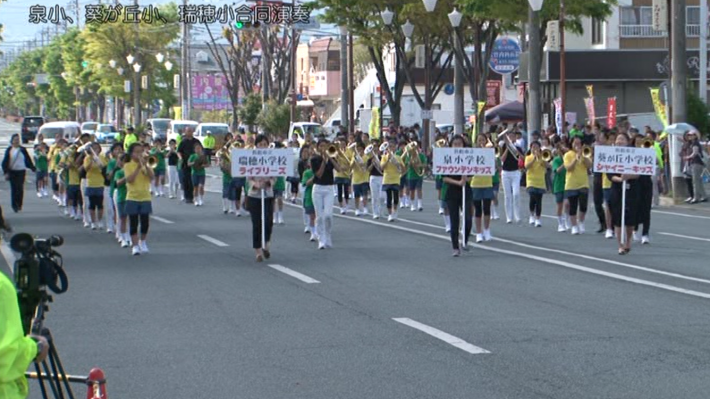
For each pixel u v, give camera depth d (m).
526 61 43.38
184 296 16.12
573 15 45.97
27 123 108.81
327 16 51.94
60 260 6.18
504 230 26.36
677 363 11.25
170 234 26.11
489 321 13.76
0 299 5.12
